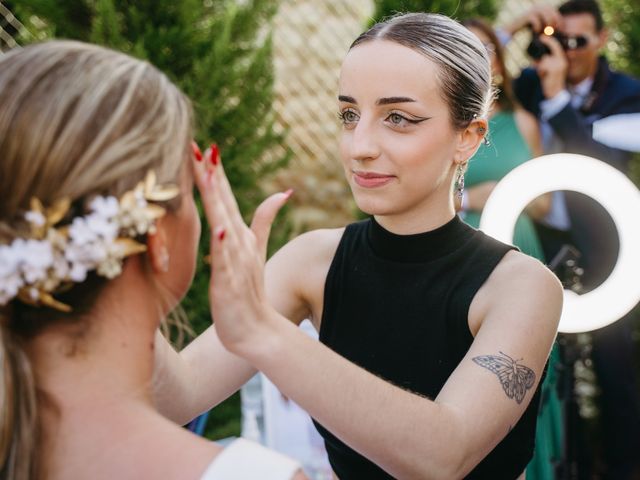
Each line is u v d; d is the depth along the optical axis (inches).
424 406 44.8
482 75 54.7
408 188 53.6
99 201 34.0
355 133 53.4
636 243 102.7
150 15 120.3
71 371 36.0
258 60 127.0
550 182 103.7
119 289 36.6
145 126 35.4
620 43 162.9
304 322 103.9
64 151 33.9
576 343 109.0
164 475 34.5
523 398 50.2
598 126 134.7
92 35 116.8
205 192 38.5
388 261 57.3
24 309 35.9
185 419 55.2
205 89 120.6
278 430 104.4
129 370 36.9
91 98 34.7
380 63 52.3
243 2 135.0
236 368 56.9
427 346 56.1
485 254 56.0
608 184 100.4
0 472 35.2
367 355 57.8
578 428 116.0
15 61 35.4
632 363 132.1
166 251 37.2
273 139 131.6
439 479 44.8
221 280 39.9
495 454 55.6
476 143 55.8
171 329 117.7
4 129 34.0
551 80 134.0
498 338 51.3
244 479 33.9
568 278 104.0
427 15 54.5
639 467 130.1
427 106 52.5
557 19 135.9
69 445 35.6
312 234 62.9
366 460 57.3
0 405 34.8
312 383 41.9
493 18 149.9
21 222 34.2
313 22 218.2
